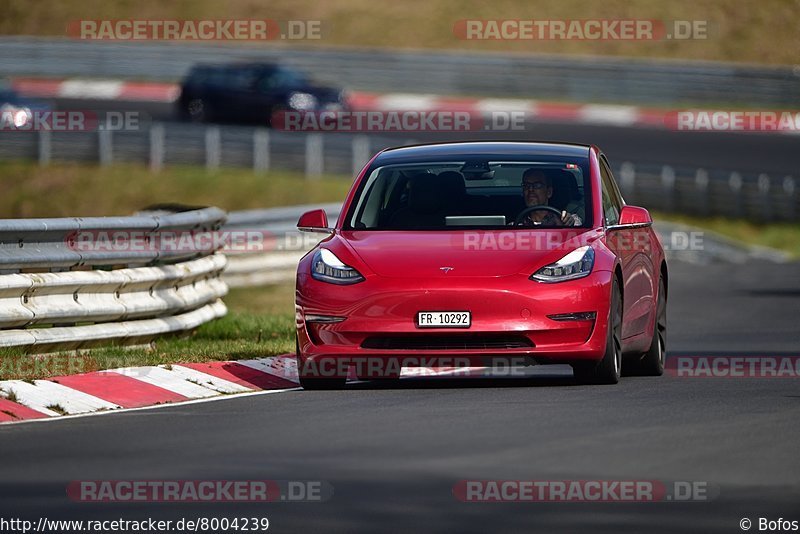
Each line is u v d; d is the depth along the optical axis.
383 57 176.12
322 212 37.62
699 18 189.88
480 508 21.30
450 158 37.97
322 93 149.75
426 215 36.47
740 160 136.75
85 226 39.22
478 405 31.30
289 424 28.72
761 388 34.91
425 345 33.97
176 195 121.12
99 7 199.50
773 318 58.88
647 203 123.06
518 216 36.12
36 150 128.38
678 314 61.41
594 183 37.19
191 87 151.75
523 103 165.50
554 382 36.12
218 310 48.44
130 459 24.84
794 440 26.80
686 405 31.36
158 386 34.00
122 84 176.25
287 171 126.06
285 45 189.50
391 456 25.02
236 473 23.64
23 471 23.80
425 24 195.38
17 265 37.12
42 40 183.38
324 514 20.92
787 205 120.50
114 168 125.81
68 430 28.12
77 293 39.06
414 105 167.00
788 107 162.00
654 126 158.75
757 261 100.19
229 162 128.50
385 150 39.41
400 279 34.09
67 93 176.62
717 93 165.00
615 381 35.47
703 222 119.56
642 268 38.28
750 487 22.84
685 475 23.62
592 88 169.50
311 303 34.50
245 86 149.38
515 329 33.69
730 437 27.08
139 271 41.59
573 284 34.06
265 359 39.25
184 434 27.53
